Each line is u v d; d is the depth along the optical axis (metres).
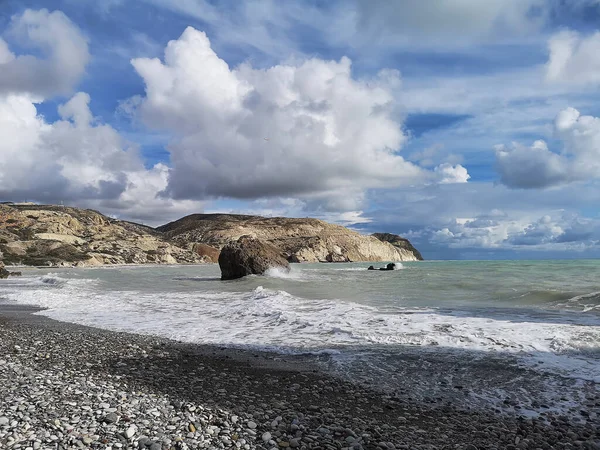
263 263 33.81
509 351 8.72
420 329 10.92
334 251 173.50
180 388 6.73
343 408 6.02
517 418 5.68
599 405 6.04
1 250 91.50
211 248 154.38
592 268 36.22
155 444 4.55
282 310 14.62
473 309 14.27
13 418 5.07
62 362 8.34
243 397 6.35
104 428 4.92
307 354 9.12
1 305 19.00
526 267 39.47
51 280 34.25
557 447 4.83
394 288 22.47
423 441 4.94
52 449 4.34
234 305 16.92
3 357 8.67
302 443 4.77
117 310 16.58
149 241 146.38
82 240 127.38
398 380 7.29
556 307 14.41
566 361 7.96
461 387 6.88
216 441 4.76
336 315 13.36
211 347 9.95
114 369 7.87
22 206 162.88
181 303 18.30
